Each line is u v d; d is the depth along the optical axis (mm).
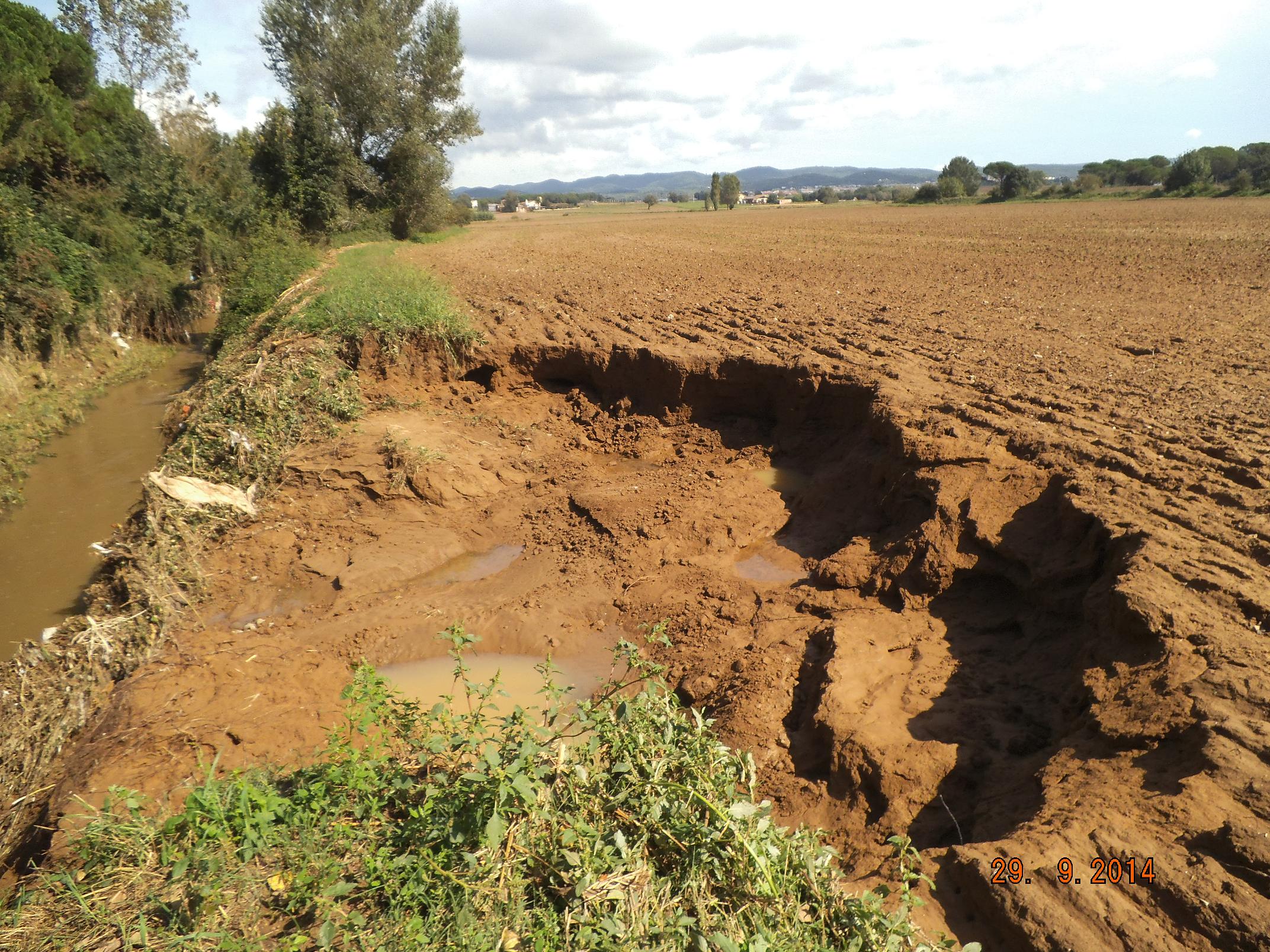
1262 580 4977
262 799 3641
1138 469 6602
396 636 7043
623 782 3762
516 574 8125
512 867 3355
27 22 18781
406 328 11891
